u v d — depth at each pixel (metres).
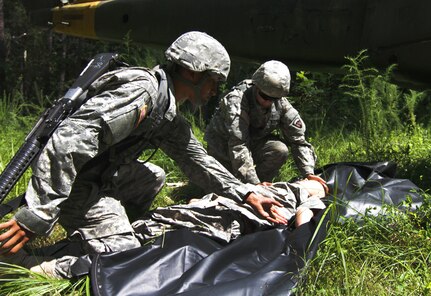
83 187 3.32
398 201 4.01
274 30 6.25
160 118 3.21
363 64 5.77
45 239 3.96
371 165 4.56
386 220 3.56
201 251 3.24
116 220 3.36
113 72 3.16
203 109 8.95
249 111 4.53
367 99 6.22
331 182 4.45
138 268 3.04
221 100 4.55
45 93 16.20
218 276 3.04
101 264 3.04
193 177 3.69
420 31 5.16
